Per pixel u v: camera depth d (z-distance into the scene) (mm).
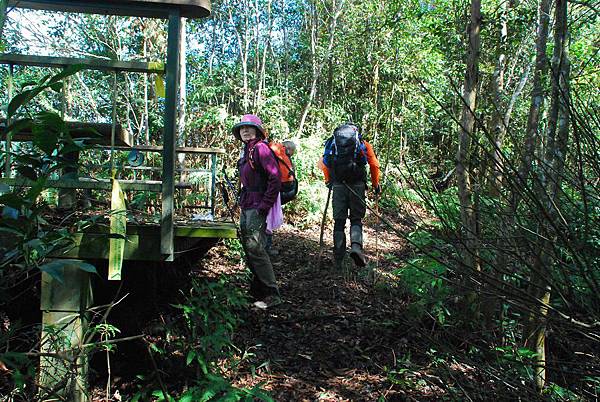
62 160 2330
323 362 4164
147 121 7586
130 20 7965
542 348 3330
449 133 10039
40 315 3830
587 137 2301
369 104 12320
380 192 5277
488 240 2926
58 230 2420
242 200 4594
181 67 7656
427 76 11664
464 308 3930
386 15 10523
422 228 2805
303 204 8602
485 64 6996
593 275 2062
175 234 3270
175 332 3984
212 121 8414
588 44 6234
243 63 10164
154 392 3201
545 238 2238
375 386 3814
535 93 3957
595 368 2580
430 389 3615
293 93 11867
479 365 2934
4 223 2209
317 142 9617
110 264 3004
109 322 4070
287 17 13297
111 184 2982
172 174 3076
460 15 6375
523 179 2363
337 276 5805
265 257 4609
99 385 3646
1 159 2518
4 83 6664
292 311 4926
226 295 4031
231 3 11477
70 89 7633
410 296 4742
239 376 3850
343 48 12617
